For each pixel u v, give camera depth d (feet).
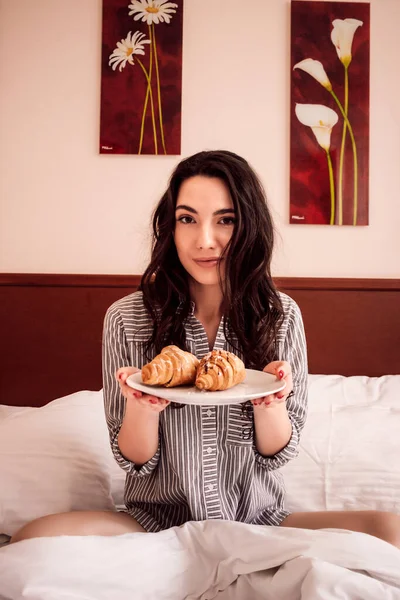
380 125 6.98
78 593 2.80
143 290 3.84
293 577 2.77
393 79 6.97
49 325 6.68
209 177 3.49
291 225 6.98
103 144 6.89
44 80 6.93
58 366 6.70
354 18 6.93
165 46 6.90
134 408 3.40
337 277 6.97
